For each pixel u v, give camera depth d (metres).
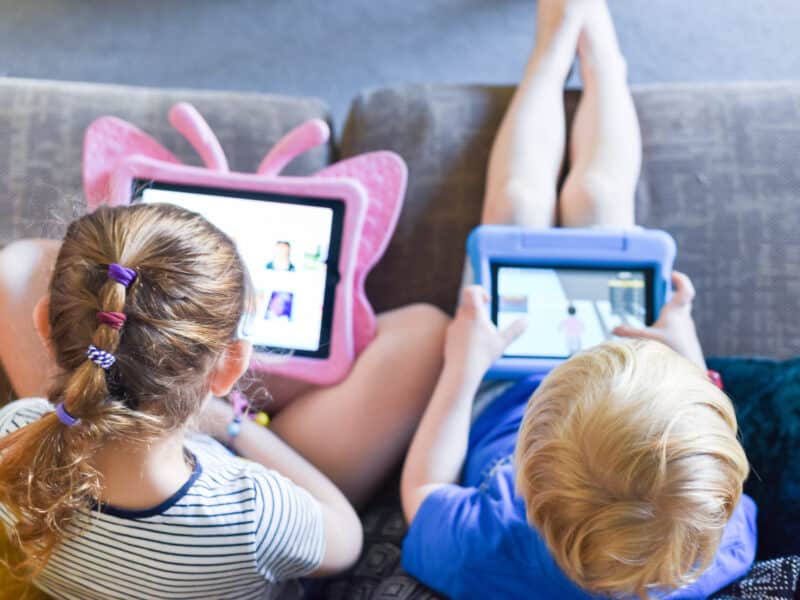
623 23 1.53
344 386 0.98
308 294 0.96
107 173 1.01
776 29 1.52
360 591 0.85
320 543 0.75
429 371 1.01
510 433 0.92
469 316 0.93
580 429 0.61
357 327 1.02
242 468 0.70
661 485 0.58
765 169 1.10
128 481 0.60
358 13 1.56
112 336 0.54
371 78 1.53
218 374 0.65
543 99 1.12
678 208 1.10
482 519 0.75
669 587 0.62
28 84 1.13
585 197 1.04
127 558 0.63
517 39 1.54
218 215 0.95
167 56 1.53
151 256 0.57
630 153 1.08
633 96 1.17
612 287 0.96
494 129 1.16
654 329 0.93
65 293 0.57
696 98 1.14
